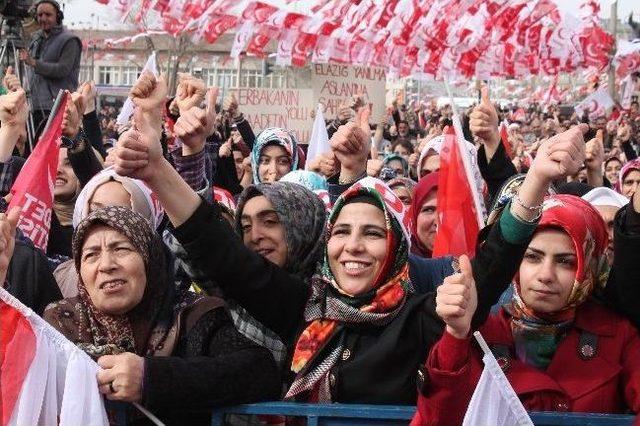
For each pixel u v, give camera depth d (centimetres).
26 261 462
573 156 345
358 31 910
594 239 388
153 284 392
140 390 359
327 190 625
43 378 353
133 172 377
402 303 386
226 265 395
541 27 973
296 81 1533
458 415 346
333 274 395
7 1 802
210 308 391
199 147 480
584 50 1002
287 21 894
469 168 482
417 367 377
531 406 373
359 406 357
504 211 363
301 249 450
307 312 395
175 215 388
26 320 352
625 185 841
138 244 387
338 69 1056
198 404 366
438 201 496
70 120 600
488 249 364
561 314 386
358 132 611
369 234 390
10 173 545
